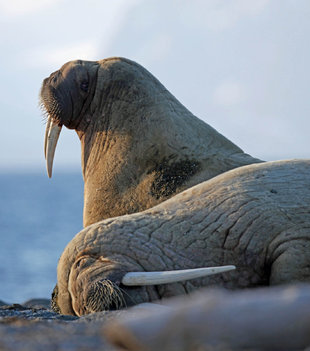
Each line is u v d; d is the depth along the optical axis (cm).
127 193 3306
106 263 2488
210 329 1063
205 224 2536
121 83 3544
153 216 2634
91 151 3594
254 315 1062
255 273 2461
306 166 2655
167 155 3281
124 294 2400
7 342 1373
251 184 2608
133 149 3369
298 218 2453
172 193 3183
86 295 2430
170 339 1065
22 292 11381
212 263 2481
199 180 3164
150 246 2517
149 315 1123
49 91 3731
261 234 2455
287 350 1035
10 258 17462
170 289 2438
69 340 1409
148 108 3428
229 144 3369
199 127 3384
